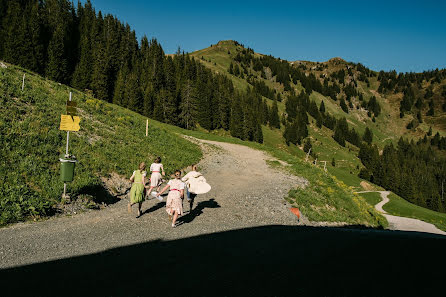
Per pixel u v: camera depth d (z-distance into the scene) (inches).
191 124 3818.9
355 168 6097.4
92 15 5344.5
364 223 708.7
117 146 671.1
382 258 248.4
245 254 237.6
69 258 207.2
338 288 173.9
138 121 1045.8
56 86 951.6
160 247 243.6
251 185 673.6
